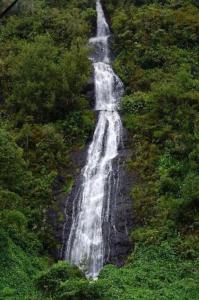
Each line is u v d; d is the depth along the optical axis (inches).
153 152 1227.2
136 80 1520.7
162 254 964.6
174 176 1141.7
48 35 1663.4
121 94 1515.7
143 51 1601.9
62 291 812.0
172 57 1551.4
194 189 1029.8
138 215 1088.8
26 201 1144.2
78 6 1923.0
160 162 1194.0
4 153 932.6
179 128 1256.2
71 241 1094.4
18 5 1813.5
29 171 1186.6
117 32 1745.8
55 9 1822.1
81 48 1518.2
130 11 1798.7
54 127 1346.0
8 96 1454.2
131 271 923.4
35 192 1164.5
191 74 1476.4
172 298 813.2
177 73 1449.3
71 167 1251.8
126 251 1034.1
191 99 1296.8
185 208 1034.1
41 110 1382.9
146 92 1461.6
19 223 989.8
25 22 1745.8
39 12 1806.1
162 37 1625.2
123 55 1642.5
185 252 949.2
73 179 1217.4
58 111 1400.1
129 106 1403.8
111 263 1028.5
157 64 1555.1
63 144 1296.8
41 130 1326.3
